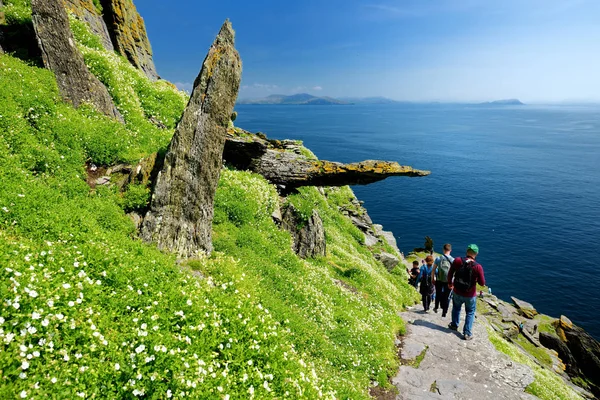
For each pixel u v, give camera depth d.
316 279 17.47
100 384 5.78
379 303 20.20
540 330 46.41
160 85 28.81
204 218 13.75
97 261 8.84
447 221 104.56
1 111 13.03
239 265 13.80
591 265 80.25
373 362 13.58
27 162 12.55
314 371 9.41
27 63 16.53
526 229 100.38
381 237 39.75
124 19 32.16
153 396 5.93
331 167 23.92
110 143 15.73
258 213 19.39
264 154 23.88
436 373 14.39
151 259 10.52
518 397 13.42
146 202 13.45
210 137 14.16
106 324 6.84
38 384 5.19
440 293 20.64
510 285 72.19
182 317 8.01
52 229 9.91
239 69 15.54
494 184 150.75
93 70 20.84
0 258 6.88
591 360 43.44
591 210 117.69
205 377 6.80
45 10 16.81
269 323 9.78
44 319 6.00
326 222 29.66
